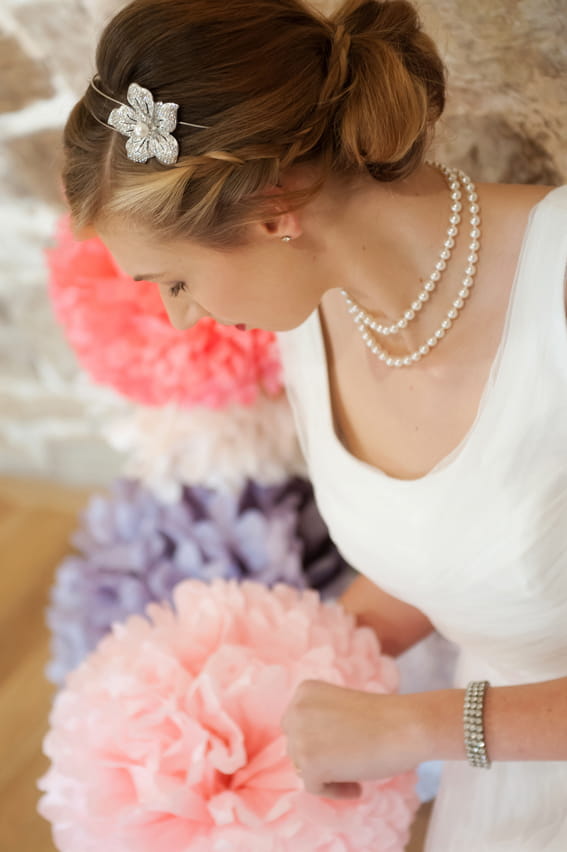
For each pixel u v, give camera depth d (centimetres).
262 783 112
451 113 125
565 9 113
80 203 104
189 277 106
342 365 120
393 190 108
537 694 103
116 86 101
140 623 124
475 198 109
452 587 112
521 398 106
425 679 154
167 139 99
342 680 115
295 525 150
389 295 111
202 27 99
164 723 113
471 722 104
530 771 114
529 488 107
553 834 111
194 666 119
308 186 103
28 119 160
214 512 146
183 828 110
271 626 120
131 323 137
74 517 234
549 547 107
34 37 147
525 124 123
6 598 213
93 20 141
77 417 225
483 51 119
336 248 107
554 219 105
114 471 233
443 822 121
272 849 107
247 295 107
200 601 122
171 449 143
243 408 141
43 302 204
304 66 100
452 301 111
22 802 165
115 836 109
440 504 110
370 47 101
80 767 114
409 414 115
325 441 119
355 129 101
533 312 106
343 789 111
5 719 183
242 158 99
